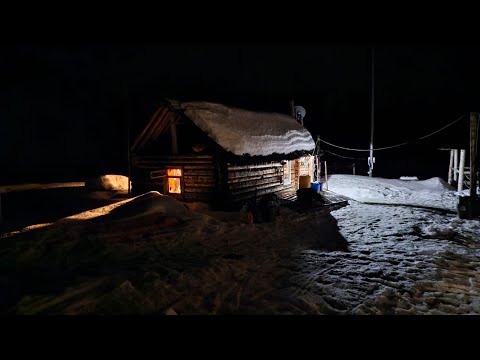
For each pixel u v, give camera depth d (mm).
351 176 19766
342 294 5184
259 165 13586
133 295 4805
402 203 13109
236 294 5141
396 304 4852
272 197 10242
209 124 11219
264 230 9102
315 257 6973
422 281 5684
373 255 7078
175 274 5754
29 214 11289
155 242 7734
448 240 8297
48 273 5801
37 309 4363
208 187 11875
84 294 4871
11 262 6367
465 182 17844
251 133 12367
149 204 9914
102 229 8359
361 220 10555
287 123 16344
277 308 4711
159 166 13172
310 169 18531
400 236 8672
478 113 10766
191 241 7977
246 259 6801
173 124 12492
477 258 6887
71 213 11328
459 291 5297
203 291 5219
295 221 10297
